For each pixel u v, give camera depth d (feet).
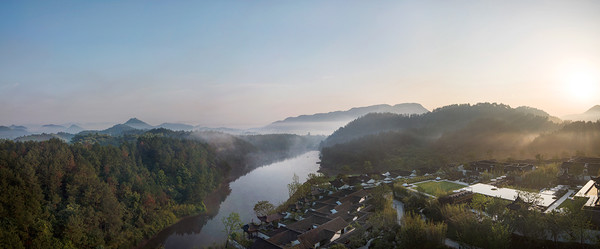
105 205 346.13
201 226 397.80
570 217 186.60
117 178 418.31
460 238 206.90
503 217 209.15
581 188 282.77
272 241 285.43
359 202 407.64
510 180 361.30
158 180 494.18
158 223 386.73
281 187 586.04
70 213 312.09
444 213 246.68
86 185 358.23
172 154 591.37
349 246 273.33
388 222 267.80
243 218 413.59
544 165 429.79
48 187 338.34
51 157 371.35
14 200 283.38
